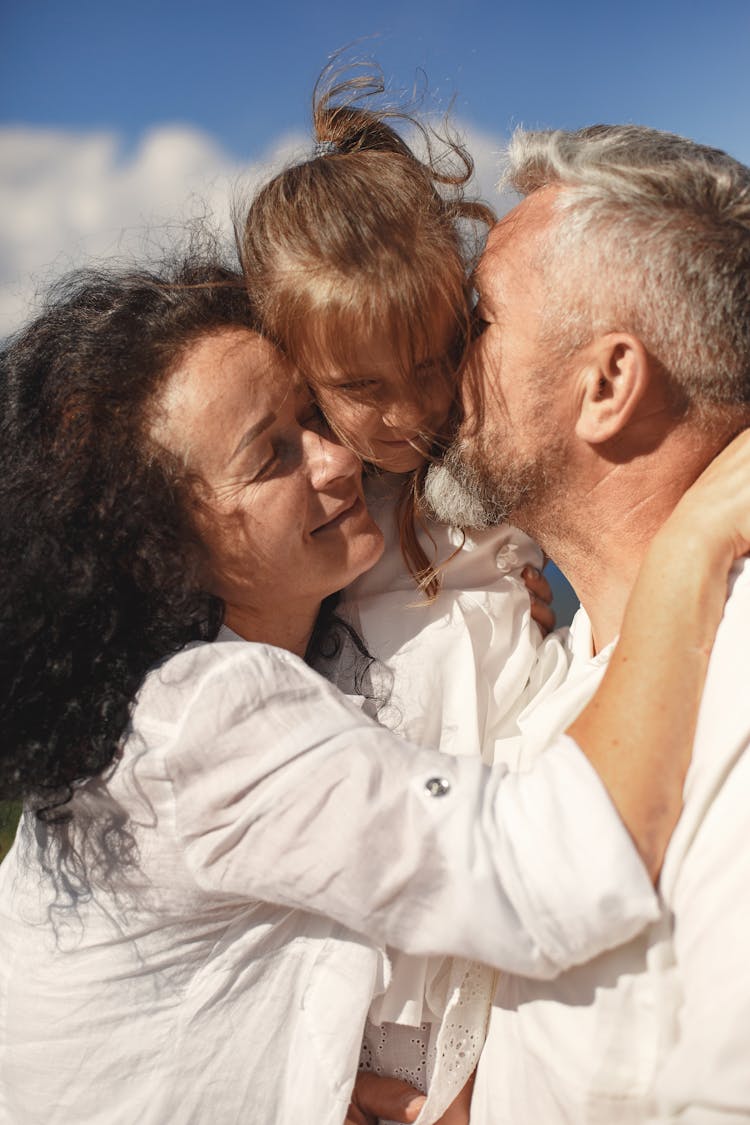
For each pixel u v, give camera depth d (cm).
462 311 167
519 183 177
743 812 125
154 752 138
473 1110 154
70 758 141
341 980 146
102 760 140
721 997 119
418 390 168
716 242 153
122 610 147
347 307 156
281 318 160
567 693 169
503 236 172
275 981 149
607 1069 131
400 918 131
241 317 162
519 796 132
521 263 166
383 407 169
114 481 149
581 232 160
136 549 148
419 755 138
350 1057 144
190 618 151
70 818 146
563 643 196
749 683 131
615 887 123
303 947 149
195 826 138
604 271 157
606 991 133
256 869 136
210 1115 144
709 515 144
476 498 177
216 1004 146
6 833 280
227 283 163
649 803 128
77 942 150
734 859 123
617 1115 130
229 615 164
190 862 140
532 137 174
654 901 124
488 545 191
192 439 151
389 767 135
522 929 127
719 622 139
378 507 190
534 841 126
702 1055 119
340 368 162
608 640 178
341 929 148
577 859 124
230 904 146
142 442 151
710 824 127
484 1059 153
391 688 176
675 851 129
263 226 164
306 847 132
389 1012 154
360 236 157
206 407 151
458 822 130
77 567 144
